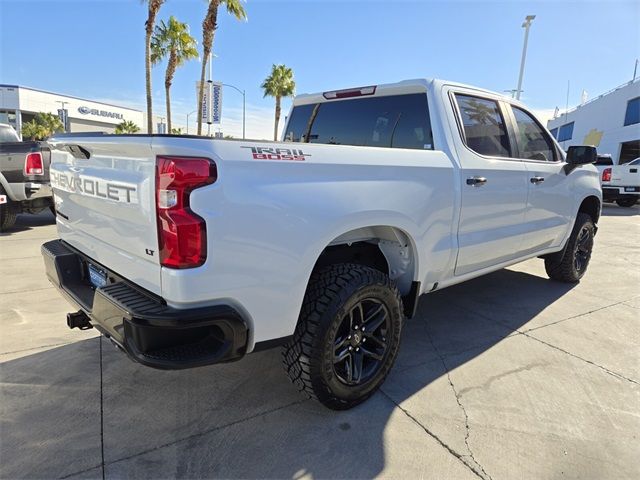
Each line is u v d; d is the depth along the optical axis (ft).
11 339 11.06
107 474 6.73
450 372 10.11
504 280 17.60
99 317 6.95
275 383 9.40
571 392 9.40
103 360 10.12
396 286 9.20
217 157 6.07
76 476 6.66
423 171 9.07
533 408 8.78
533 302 14.98
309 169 7.09
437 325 12.85
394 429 7.99
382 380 8.94
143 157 6.36
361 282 7.87
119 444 7.40
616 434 8.04
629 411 8.77
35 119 181.16
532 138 13.23
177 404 8.57
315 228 7.10
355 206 7.67
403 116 10.76
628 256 22.95
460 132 10.48
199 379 9.48
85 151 7.93
